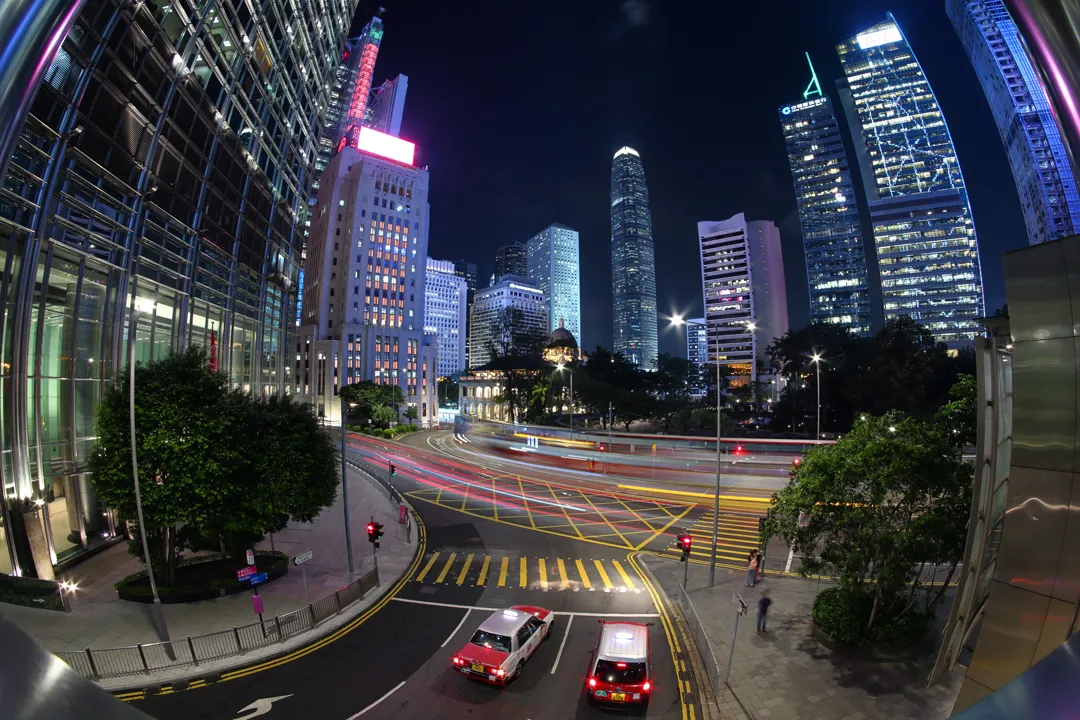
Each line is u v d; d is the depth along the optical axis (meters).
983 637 7.98
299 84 50.59
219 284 39.38
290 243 53.62
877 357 65.75
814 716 13.75
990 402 11.02
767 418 112.06
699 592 22.94
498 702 14.88
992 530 11.65
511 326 193.38
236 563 23.56
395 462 60.38
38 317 22.75
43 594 18.83
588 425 109.06
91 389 26.28
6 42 3.05
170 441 18.86
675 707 14.59
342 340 114.19
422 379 124.44
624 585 24.09
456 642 18.47
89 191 25.56
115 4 25.02
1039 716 1.98
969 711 2.13
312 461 23.05
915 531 15.19
